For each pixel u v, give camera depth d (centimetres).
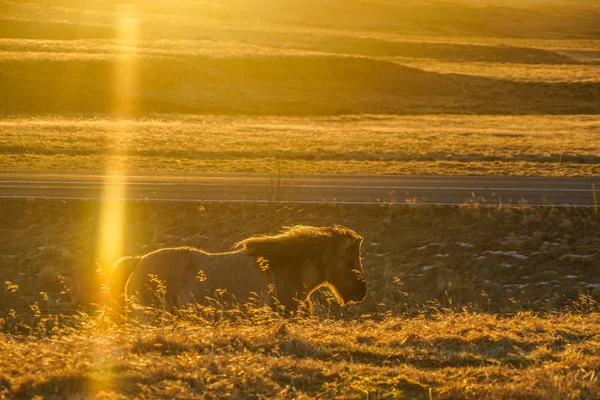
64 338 3359
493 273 7838
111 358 2895
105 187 10825
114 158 14362
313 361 2978
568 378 2759
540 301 7144
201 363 2841
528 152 16125
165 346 3184
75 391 2558
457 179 11950
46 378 2619
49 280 7875
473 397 2600
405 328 3959
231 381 2644
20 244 8688
